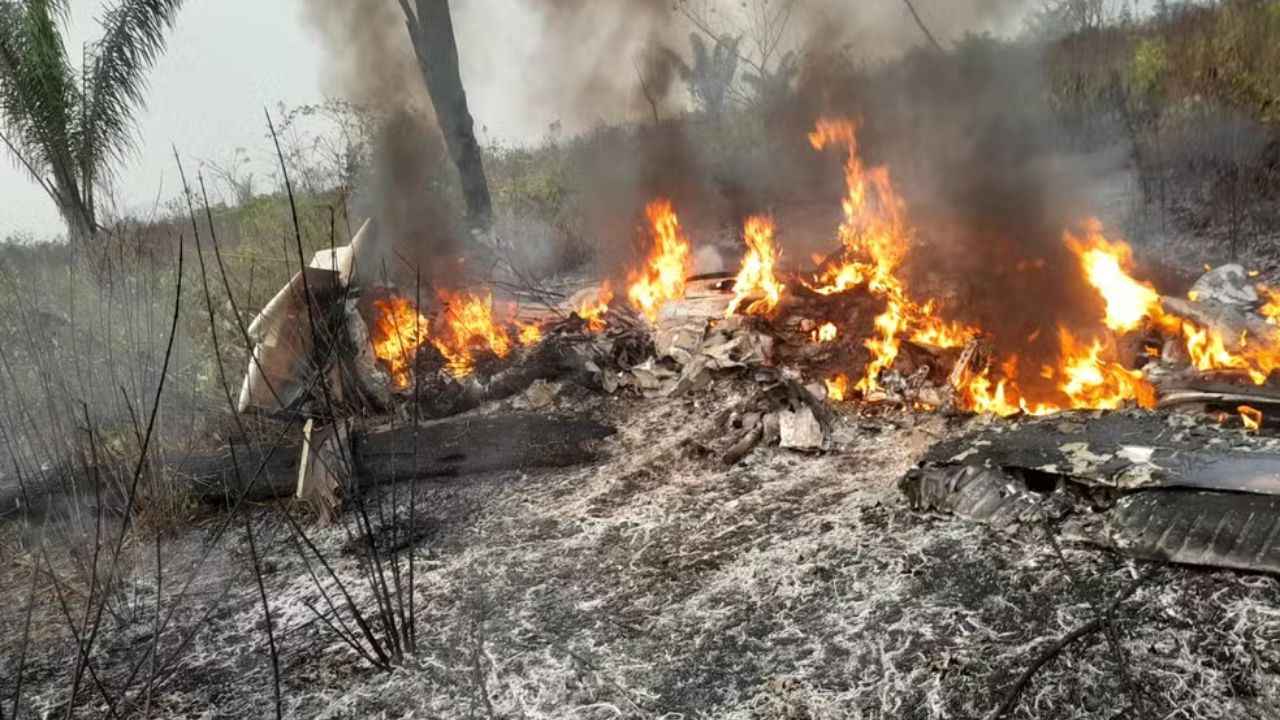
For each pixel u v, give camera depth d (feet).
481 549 11.31
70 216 29.76
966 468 10.28
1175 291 16.39
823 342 16.25
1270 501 8.48
